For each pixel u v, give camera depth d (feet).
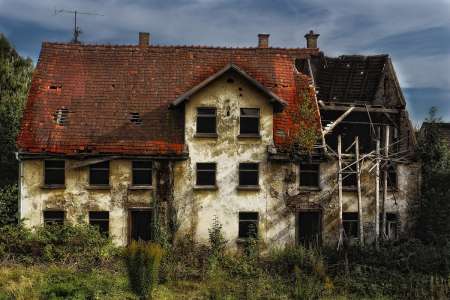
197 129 85.71
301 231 87.76
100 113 88.22
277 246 85.92
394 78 95.25
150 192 84.43
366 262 77.71
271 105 85.92
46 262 75.05
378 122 97.25
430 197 88.17
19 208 82.89
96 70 93.76
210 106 85.40
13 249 76.64
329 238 87.30
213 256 77.61
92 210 83.61
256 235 85.66
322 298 67.26
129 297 63.62
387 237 86.22
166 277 71.36
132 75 93.56
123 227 83.92
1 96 114.83
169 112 88.84
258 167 86.07
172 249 80.64
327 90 101.71
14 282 66.13
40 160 83.10
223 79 85.56
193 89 83.66
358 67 102.53
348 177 89.30
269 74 94.73
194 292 67.92
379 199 89.30
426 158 91.61
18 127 107.65
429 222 87.25
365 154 87.81
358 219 86.84
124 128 86.79
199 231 84.79
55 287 63.36
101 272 71.56
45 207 82.94
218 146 85.40
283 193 86.33
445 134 113.70
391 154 89.10
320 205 87.20
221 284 69.26
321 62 102.94
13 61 121.29
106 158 83.51
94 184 84.33
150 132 86.63
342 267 76.33
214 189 85.10
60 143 83.71
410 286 71.10
